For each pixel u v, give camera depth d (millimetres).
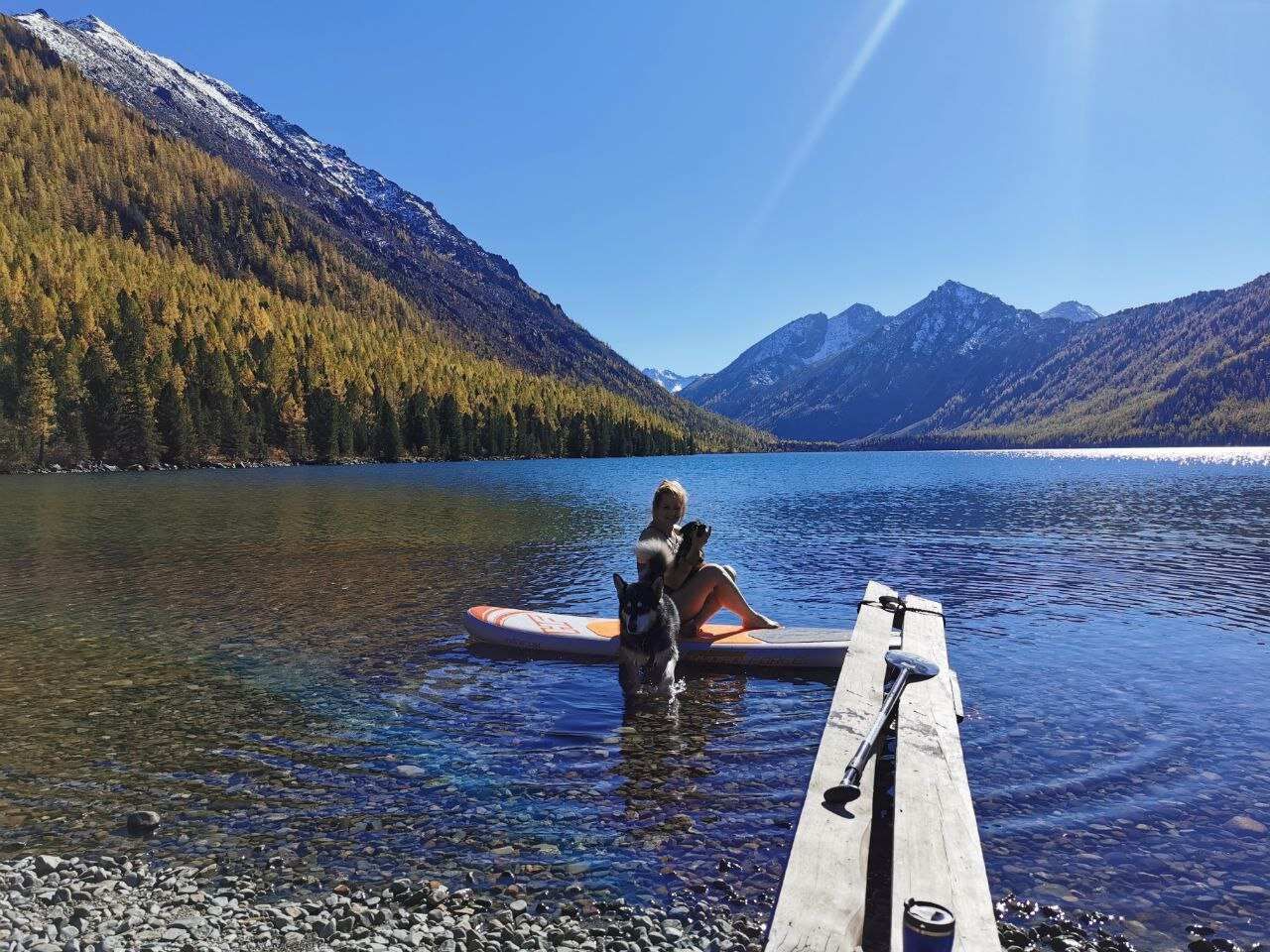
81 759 6750
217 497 44031
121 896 4820
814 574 16391
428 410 155375
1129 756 6645
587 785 6227
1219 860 5039
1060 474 70688
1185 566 17172
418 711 7926
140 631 11438
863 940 4059
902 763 5172
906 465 108250
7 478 73125
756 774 6398
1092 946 4195
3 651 10320
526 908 4660
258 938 4430
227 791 6145
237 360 132375
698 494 45812
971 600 13516
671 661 8562
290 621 12070
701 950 4262
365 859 5211
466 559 18703
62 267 144125
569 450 190625
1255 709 7781
